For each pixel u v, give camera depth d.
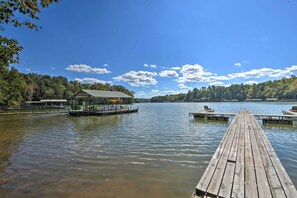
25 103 44.12
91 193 4.07
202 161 6.19
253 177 3.60
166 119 20.19
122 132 11.91
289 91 74.19
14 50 4.27
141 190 4.20
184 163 5.99
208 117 19.59
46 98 59.22
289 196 2.88
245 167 4.15
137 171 5.32
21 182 4.62
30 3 3.54
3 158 6.50
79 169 5.47
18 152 7.25
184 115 25.45
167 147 8.02
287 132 11.68
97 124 16.06
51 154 6.98
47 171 5.32
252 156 4.97
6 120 19.39
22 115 25.33
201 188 3.15
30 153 7.11
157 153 7.12
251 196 2.88
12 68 30.98
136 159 6.39
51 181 4.67
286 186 3.22
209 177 3.60
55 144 8.61
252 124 11.70
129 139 9.72
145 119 20.30
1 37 4.03
